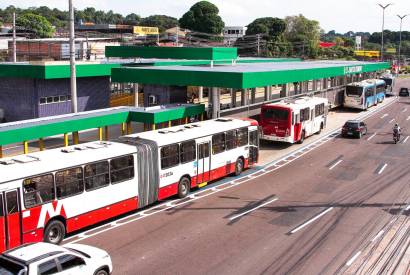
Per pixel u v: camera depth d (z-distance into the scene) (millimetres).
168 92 40438
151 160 20625
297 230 18500
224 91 61562
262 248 16672
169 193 21953
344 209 21266
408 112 59469
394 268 15109
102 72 44312
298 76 39750
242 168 27953
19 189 15375
